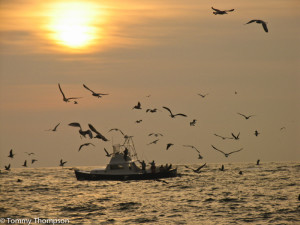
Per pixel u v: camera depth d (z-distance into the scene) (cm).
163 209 18050
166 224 15338
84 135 10556
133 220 16000
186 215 16750
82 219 16300
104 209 18225
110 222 15725
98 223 15625
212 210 17662
